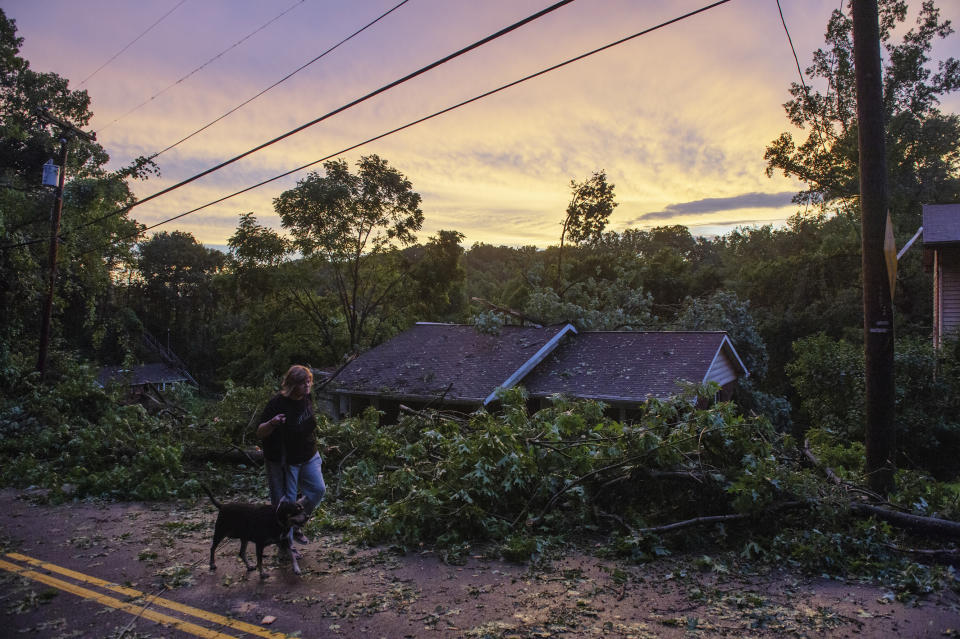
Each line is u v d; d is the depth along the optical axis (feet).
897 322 79.41
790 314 94.94
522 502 20.15
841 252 102.47
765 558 16.22
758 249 177.47
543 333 61.57
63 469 29.32
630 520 18.70
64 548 18.20
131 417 34.27
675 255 135.33
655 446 18.95
